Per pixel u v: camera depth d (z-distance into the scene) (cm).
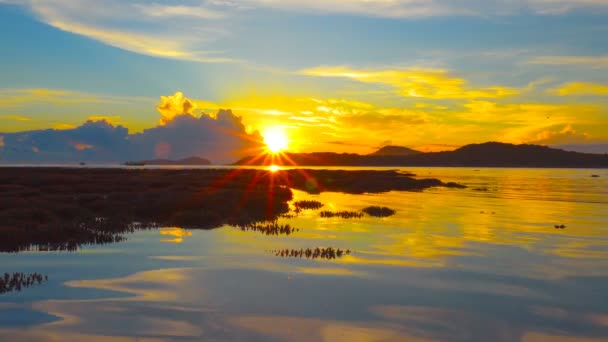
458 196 5134
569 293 1293
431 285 1345
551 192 5894
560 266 1622
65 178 5531
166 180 5850
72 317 1029
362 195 5259
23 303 1116
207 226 2455
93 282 1309
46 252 1716
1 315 1033
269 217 2912
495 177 12019
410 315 1086
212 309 1095
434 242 2075
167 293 1214
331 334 959
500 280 1418
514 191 6109
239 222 2595
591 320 1079
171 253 1723
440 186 7275
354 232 2334
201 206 3045
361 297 1212
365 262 1630
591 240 2178
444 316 1085
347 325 1011
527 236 2284
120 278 1355
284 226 2514
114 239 2009
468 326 1027
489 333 991
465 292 1283
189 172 9431
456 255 1789
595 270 1565
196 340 915
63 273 1405
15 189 3928
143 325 988
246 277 1387
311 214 3169
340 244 1981
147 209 2902
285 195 4369
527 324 1048
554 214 3319
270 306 1124
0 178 5206
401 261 1661
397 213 3291
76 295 1186
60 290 1227
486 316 1093
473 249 1920
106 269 1462
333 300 1181
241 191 4259
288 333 959
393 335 963
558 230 2500
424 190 6291
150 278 1358
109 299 1158
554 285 1372
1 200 2820
